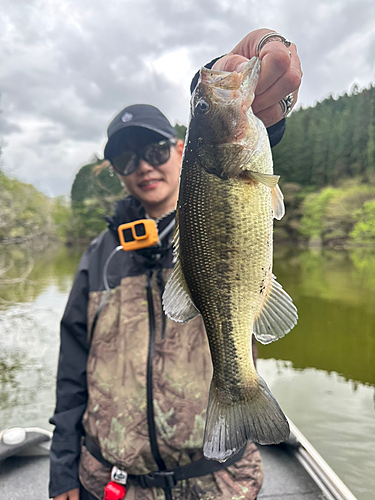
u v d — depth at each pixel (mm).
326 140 50875
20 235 15039
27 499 2068
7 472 2287
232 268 1071
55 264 25781
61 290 14750
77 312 1602
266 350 8656
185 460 1354
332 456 4113
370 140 46188
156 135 1636
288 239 47125
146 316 1498
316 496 1986
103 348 1516
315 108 59031
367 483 3615
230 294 1078
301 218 46312
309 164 51156
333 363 7684
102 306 1564
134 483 1385
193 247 1072
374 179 43625
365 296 14258
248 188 1058
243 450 1391
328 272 20844
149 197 1655
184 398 1382
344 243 40719
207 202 1062
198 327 1458
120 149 1652
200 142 1066
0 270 14664
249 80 994
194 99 1076
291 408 5488
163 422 1365
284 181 49031
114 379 1462
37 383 5793
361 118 49906
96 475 1420
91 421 1455
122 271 1585
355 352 8359
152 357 1436
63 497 1461
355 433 4668
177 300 1093
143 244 1521
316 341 9266
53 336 8125
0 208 13828
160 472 1360
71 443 1509
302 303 13328
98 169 2090
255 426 1014
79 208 45594
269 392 1033
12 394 5438
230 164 1055
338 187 47406
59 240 53531
